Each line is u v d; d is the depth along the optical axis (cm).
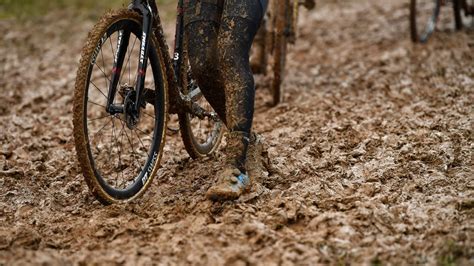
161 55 724
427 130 899
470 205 656
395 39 1562
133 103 672
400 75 1231
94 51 634
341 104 1092
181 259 577
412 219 634
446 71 1214
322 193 704
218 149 884
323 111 1058
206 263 564
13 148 956
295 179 751
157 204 696
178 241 602
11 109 1182
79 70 625
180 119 780
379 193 707
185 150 894
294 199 677
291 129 970
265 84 1253
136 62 1453
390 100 1092
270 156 834
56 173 828
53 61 1514
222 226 624
